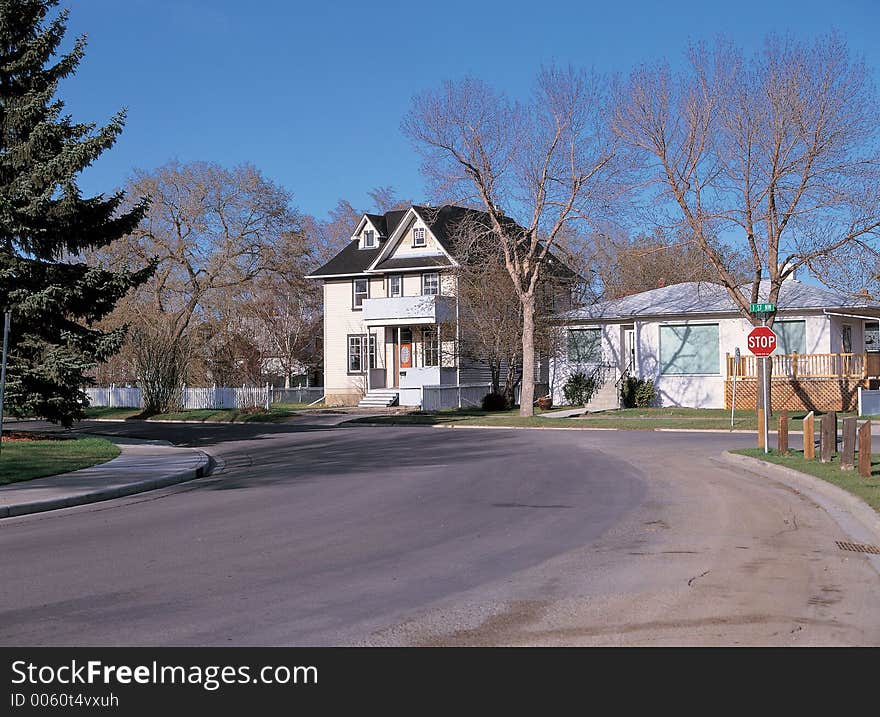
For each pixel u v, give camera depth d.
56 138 25.20
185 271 57.84
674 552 9.48
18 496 14.19
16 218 24.00
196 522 12.04
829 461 17.06
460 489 15.14
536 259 35.78
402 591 7.82
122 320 52.69
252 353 52.22
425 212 48.31
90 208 25.62
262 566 8.97
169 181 56.41
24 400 24.47
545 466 18.77
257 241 57.78
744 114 28.89
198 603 7.44
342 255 53.41
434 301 44.72
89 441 24.89
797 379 35.72
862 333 40.12
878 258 28.02
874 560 9.02
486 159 34.06
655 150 30.38
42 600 7.59
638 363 39.34
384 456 21.89
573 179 33.50
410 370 44.66
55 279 24.97
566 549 9.70
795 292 37.81
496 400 42.09
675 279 51.88
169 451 23.25
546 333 41.34
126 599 7.61
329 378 52.22
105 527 11.76
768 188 28.95
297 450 24.48
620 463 19.17
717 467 18.19
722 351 37.66
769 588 7.83
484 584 8.06
